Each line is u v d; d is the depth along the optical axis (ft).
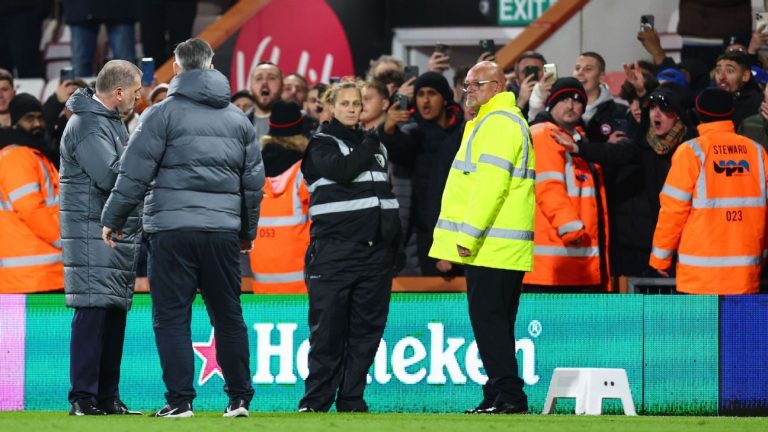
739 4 136.98
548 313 104.17
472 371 104.06
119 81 88.74
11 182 109.70
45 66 179.73
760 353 104.06
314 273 96.02
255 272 110.93
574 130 106.52
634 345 103.91
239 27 159.63
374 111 113.39
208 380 104.94
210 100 83.30
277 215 109.91
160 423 78.74
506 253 90.53
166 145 82.58
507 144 89.92
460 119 115.96
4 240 110.11
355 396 96.37
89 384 88.84
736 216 103.60
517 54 139.64
